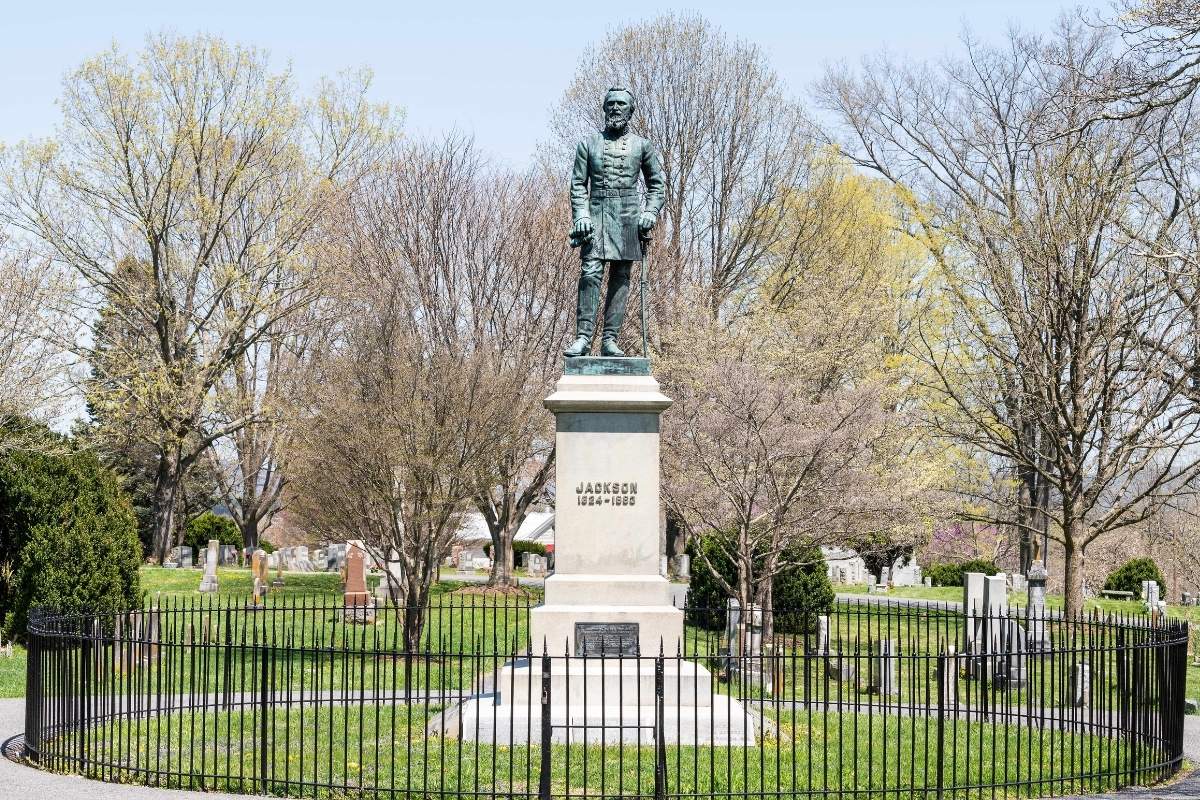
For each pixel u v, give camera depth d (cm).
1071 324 2483
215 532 5566
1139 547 4684
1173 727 1330
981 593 2245
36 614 1396
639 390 1466
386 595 3544
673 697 1405
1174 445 2378
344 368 2394
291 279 4328
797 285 4106
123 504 2350
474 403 2292
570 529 1459
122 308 4416
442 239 3447
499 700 1402
